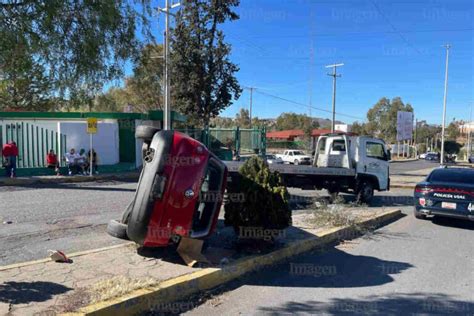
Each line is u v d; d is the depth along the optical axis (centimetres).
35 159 2077
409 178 2681
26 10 384
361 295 558
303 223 963
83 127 2220
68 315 418
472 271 674
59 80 435
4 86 438
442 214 1079
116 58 456
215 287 574
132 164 2344
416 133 11688
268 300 534
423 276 644
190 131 2584
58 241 751
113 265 594
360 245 845
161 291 502
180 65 2622
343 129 6494
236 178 721
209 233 646
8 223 897
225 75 2767
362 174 1422
